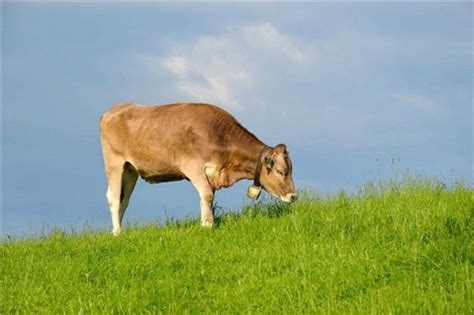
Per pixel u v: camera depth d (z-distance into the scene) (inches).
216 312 492.7
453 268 513.7
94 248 655.8
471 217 602.9
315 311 469.1
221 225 687.7
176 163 706.8
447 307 442.3
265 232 647.8
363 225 618.5
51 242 699.4
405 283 494.3
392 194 692.7
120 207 776.9
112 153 762.8
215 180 698.8
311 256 567.5
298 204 695.7
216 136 691.4
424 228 585.3
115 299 533.0
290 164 682.8
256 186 695.7
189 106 712.4
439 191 687.1
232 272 567.8
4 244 719.7
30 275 596.4
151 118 723.4
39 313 525.3
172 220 735.7
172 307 517.0
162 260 611.5
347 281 513.3
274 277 548.1
